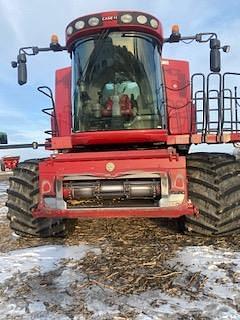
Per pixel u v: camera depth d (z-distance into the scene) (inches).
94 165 180.5
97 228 230.5
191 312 119.7
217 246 184.7
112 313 120.6
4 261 174.2
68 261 170.4
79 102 217.3
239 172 197.3
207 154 208.1
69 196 183.6
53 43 239.5
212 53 229.6
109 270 157.2
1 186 676.1
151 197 181.5
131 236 210.1
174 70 258.7
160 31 219.3
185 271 153.2
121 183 181.3
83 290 138.9
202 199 192.1
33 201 210.8
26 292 138.9
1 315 122.3
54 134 252.1
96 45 215.0
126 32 213.9
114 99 213.3
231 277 145.1
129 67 213.8
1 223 273.0
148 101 213.6
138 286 140.9
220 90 206.4
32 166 216.8
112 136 203.2
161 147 213.9
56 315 120.6
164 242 195.5
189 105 247.9
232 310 120.0
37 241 210.4
